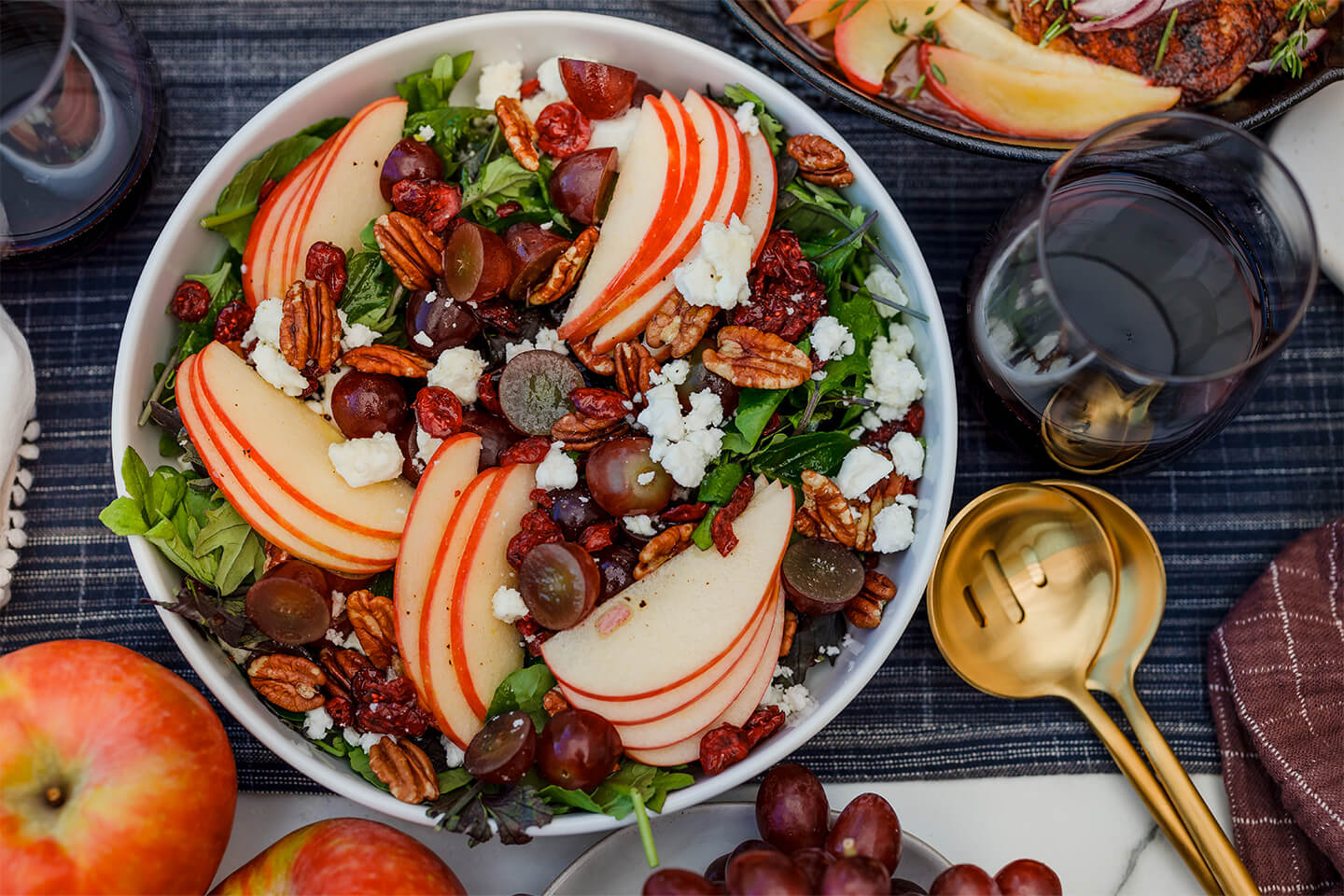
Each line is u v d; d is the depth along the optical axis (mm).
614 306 580
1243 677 621
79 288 622
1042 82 609
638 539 577
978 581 620
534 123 599
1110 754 624
